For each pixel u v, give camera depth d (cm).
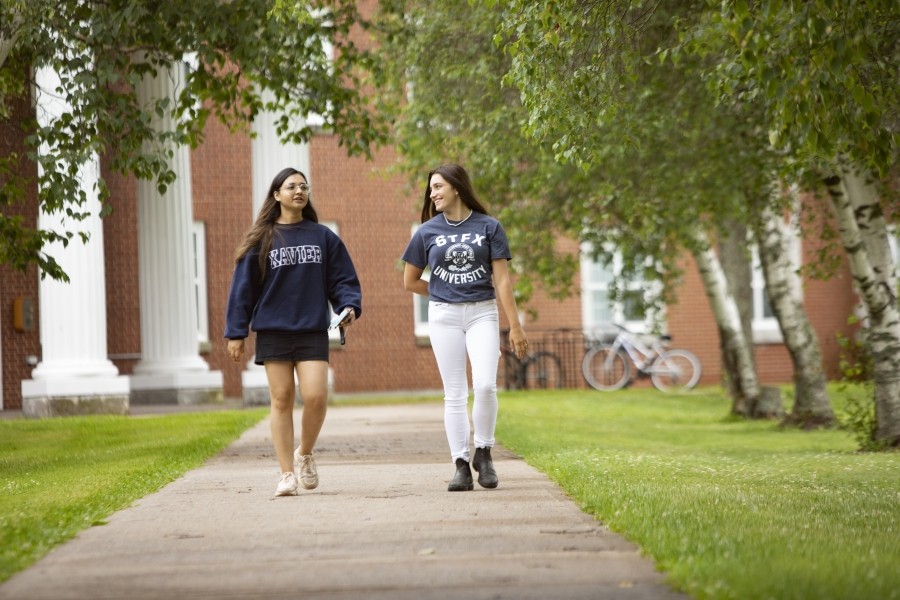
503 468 1925
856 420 2841
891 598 863
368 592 945
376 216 5694
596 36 1744
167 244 4456
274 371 1569
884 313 2736
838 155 2342
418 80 3186
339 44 2661
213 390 4506
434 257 1598
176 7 2270
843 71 1241
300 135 2634
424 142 3294
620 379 5844
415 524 1288
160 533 1252
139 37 2302
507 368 5712
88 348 3934
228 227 5400
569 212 3559
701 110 2862
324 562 1073
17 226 2166
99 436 2897
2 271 4828
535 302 5984
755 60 1287
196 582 992
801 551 1061
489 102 3106
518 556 1087
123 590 965
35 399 3866
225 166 5403
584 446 2545
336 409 3956
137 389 4447
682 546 1073
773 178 2947
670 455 2441
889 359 2734
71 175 2138
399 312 5731
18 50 2277
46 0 2098
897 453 2567
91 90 2162
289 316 1545
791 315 3647
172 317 4466
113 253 5106
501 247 1592
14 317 4822
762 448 2883
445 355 1597
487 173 3178
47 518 1351
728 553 1035
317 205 5594
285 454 1574
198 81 2394
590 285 6112
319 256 1561
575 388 5891
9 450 2645
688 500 1448
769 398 4059
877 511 1468
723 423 3984
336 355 5625
